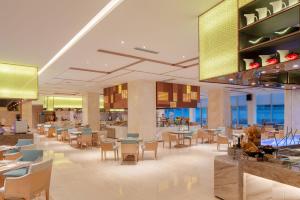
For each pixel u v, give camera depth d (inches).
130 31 192.7
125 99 518.3
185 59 291.0
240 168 153.8
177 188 199.2
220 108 608.4
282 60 129.9
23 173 168.6
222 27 148.2
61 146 454.0
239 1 137.3
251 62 140.6
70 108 952.3
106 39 213.3
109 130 601.0
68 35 199.8
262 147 153.9
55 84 526.0
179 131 463.8
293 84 219.6
